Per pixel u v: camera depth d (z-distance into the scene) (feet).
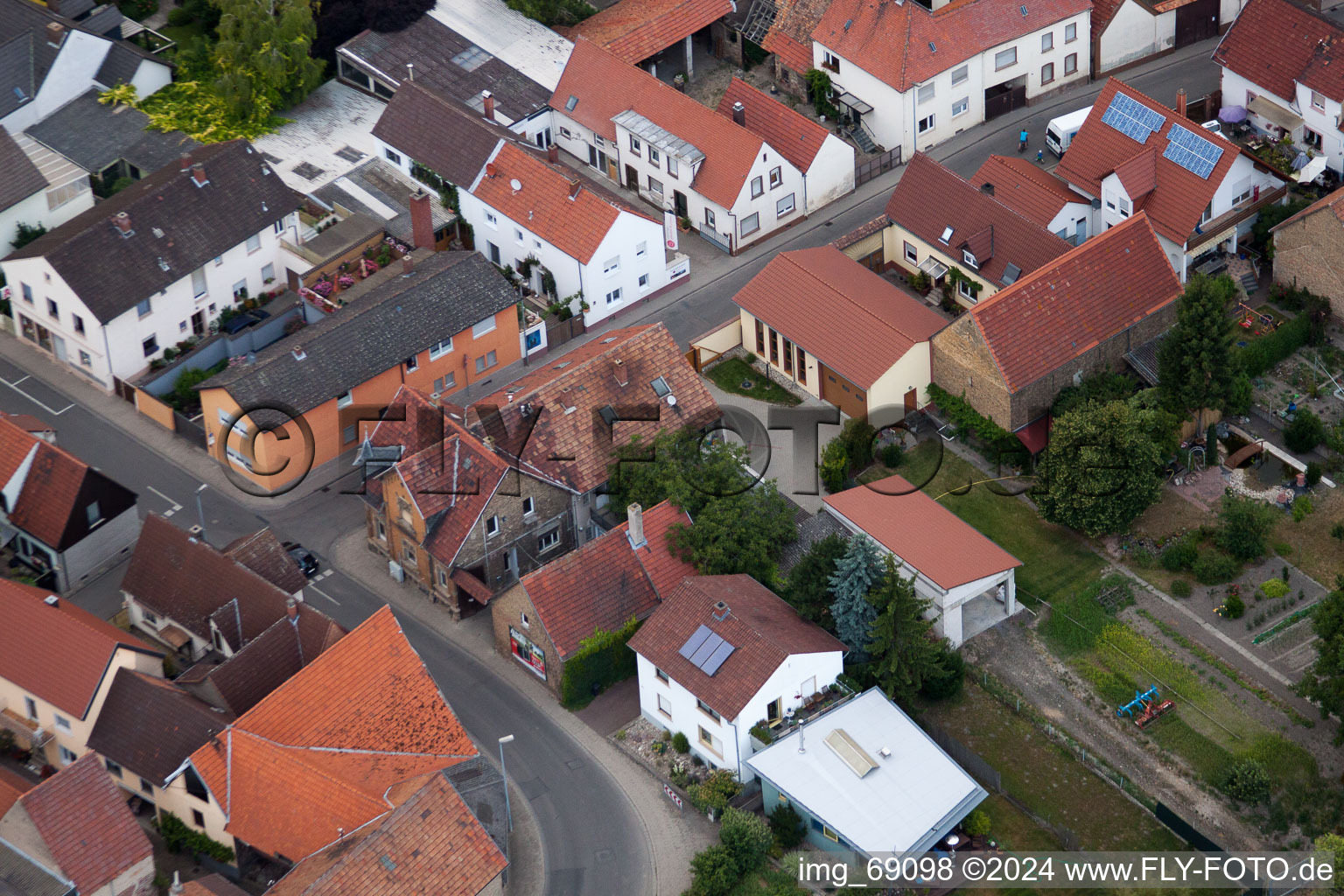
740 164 400.88
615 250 387.75
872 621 310.04
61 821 277.23
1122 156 391.24
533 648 321.11
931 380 363.56
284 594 314.76
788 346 372.17
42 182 395.14
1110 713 312.50
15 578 339.57
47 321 377.71
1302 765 301.63
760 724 302.25
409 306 368.27
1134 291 362.53
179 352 381.60
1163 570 334.65
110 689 301.02
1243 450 351.46
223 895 276.00
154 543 327.47
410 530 333.01
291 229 396.57
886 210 395.34
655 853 296.51
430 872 274.16
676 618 310.86
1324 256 369.50
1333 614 296.10
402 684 303.48
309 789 284.00
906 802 291.17
